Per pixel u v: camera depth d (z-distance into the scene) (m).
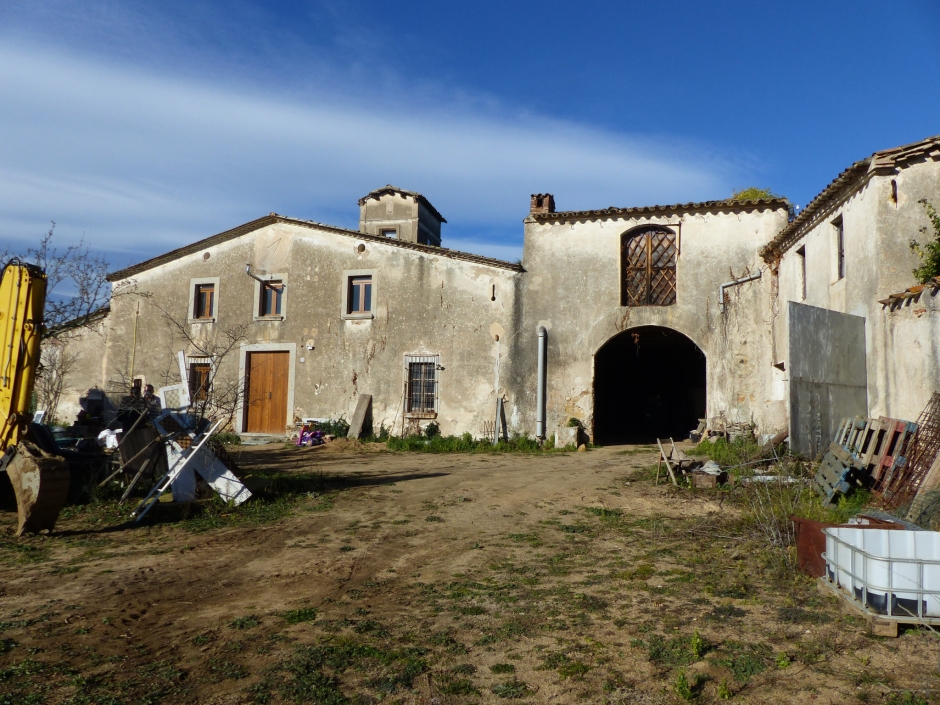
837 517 6.74
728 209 14.77
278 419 17.64
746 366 14.37
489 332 16.14
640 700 3.42
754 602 4.73
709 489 8.70
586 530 6.97
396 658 3.88
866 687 3.47
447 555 6.14
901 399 8.45
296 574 5.57
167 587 5.21
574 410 15.37
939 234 8.53
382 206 27.19
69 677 3.60
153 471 8.41
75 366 19.39
